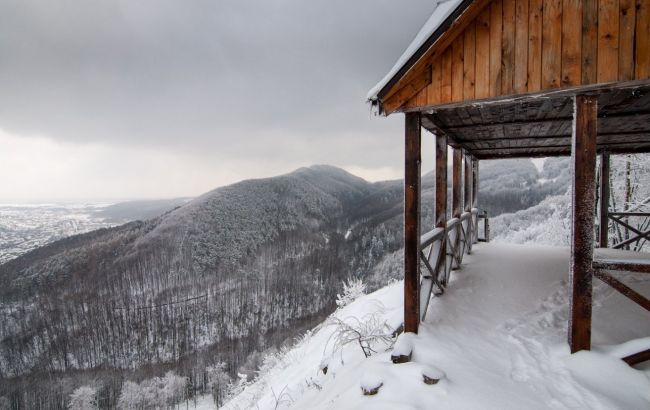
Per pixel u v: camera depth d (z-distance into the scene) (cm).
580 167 300
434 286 504
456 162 621
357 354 395
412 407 238
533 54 303
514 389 269
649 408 245
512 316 420
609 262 295
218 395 3631
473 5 302
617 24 277
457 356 316
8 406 4166
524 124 460
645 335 353
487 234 921
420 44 319
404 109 353
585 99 297
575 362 298
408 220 356
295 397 455
